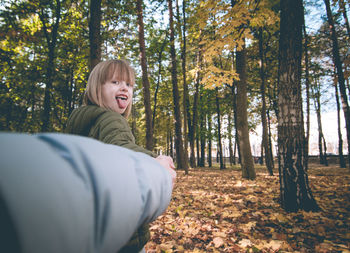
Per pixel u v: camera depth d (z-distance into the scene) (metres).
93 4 6.60
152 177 0.40
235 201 4.94
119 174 0.31
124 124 0.92
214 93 20.27
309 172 11.40
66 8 11.31
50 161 0.21
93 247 0.24
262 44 12.30
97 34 6.54
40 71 10.05
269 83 15.60
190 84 19.09
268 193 5.61
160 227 3.56
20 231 0.15
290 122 4.39
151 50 16.39
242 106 9.16
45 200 0.18
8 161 0.16
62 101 12.09
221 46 5.26
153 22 12.80
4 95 9.13
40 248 0.17
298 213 4.02
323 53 12.83
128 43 13.82
